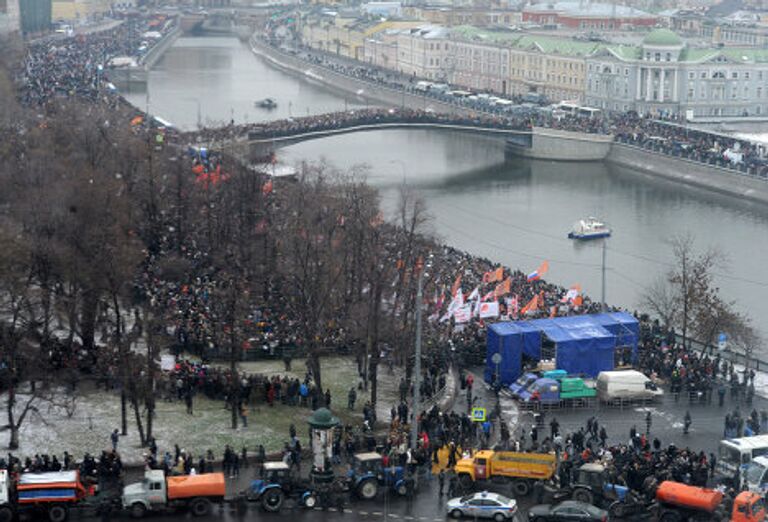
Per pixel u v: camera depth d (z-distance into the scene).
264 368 184.75
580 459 144.75
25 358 162.00
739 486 143.75
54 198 191.88
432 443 150.50
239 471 144.00
